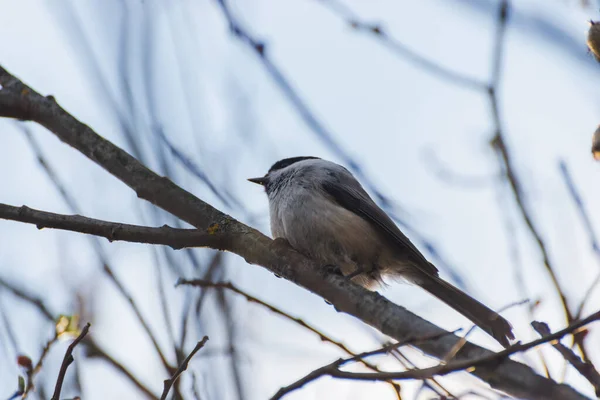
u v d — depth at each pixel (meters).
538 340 4.93
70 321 7.22
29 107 8.15
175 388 7.12
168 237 7.19
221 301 8.48
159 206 7.68
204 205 7.57
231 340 8.19
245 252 7.37
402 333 6.07
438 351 5.73
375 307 6.39
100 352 7.63
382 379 5.13
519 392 5.09
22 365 6.78
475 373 5.34
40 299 7.94
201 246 7.37
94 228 7.09
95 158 7.90
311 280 6.97
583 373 5.06
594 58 5.53
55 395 5.70
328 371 5.24
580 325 4.86
